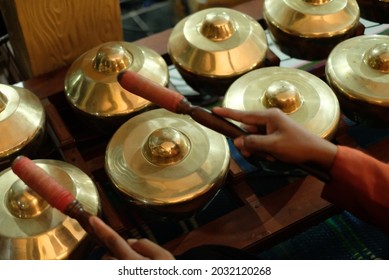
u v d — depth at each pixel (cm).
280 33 123
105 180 120
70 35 124
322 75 138
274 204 108
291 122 87
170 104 90
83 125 127
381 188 90
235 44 116
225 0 149
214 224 106
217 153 101
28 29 118
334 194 94
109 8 125
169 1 162
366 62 113
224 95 119
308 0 122
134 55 114
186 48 117
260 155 96
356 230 124
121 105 108
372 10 135
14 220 91
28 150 104
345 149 90
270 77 111
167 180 96
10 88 108
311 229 124
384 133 140
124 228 105
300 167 89
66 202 83
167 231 121
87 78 110
